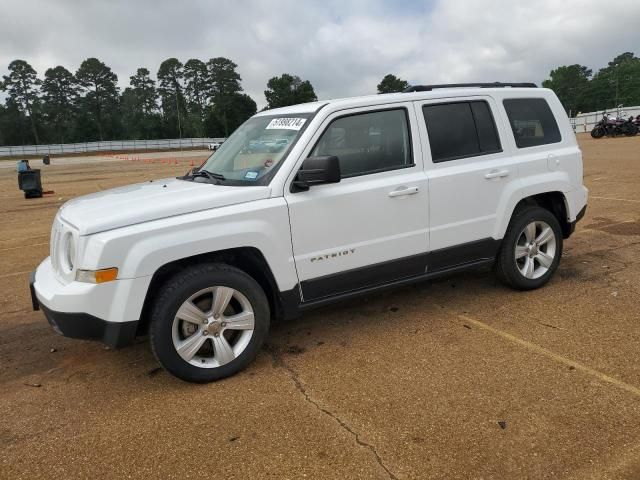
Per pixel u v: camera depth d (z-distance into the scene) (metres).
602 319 4.39
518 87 5.25
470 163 4.64
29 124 111.44
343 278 4.12
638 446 2.77
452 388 3.44
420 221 4.39
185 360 3.61
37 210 13.59
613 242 6.86
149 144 80.62
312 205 3.91
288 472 2.71
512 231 4.90
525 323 4.41
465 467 2.68
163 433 3.12
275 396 3.47
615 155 19.09
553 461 2.69
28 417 3.38
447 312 4.75
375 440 2.94
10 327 5.03
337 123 4.10
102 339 3.48
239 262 3.96
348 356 3.99
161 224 3.47
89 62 113.44
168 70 117.88
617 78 110.94
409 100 4.42
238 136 4.84
